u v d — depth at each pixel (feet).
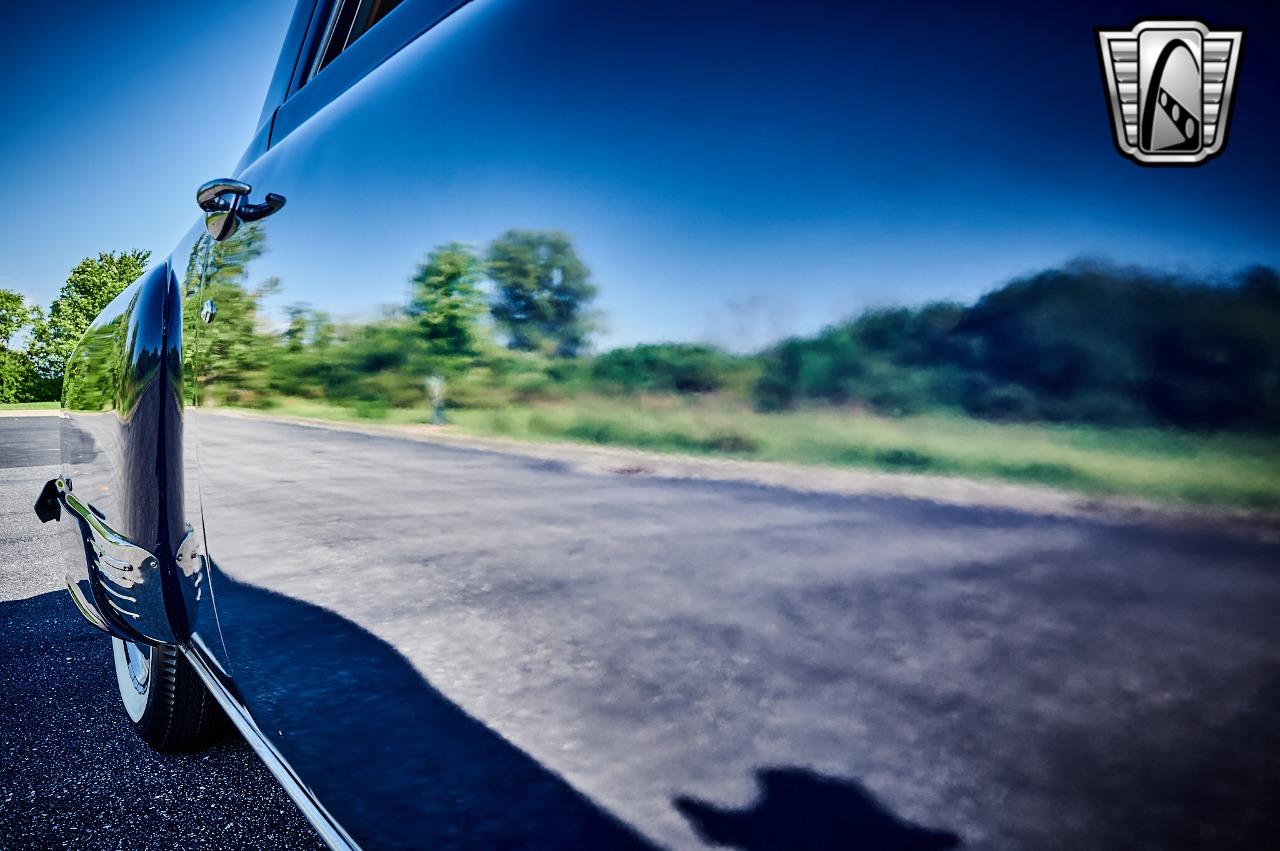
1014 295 1.51
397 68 3.50
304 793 3.88
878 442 1.66
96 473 6.18
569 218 2.27
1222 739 1.33
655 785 2.01
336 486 3.25
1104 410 1.42
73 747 8.08
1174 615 1.36
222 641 4.64
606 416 2.14
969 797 1.55
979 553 1.53
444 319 2.68
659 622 2.01
